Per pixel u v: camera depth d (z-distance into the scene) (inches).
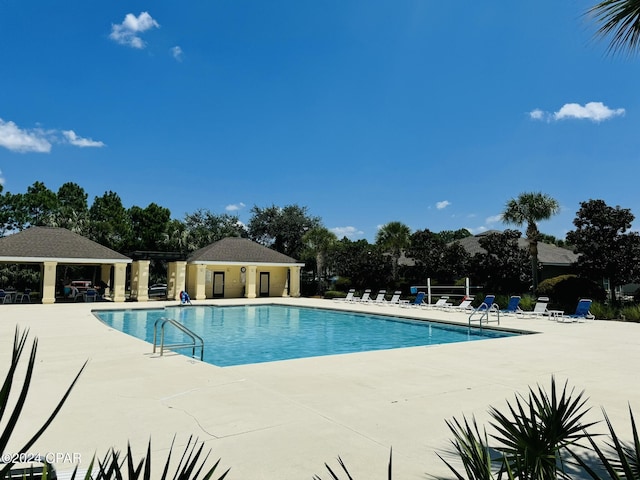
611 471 73.6
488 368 330.0
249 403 231.5
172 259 1269.7
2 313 776.9
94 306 964.0
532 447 89.9
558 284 885.2
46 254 1034.7
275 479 143.3
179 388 262.1
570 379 295.0
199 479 139.4
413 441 179.2
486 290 1083.9
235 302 1133.7
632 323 669.3
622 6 176.4
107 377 290.2
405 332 705.6
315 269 1646.2
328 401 237.1
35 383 273.7
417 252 1257.4
